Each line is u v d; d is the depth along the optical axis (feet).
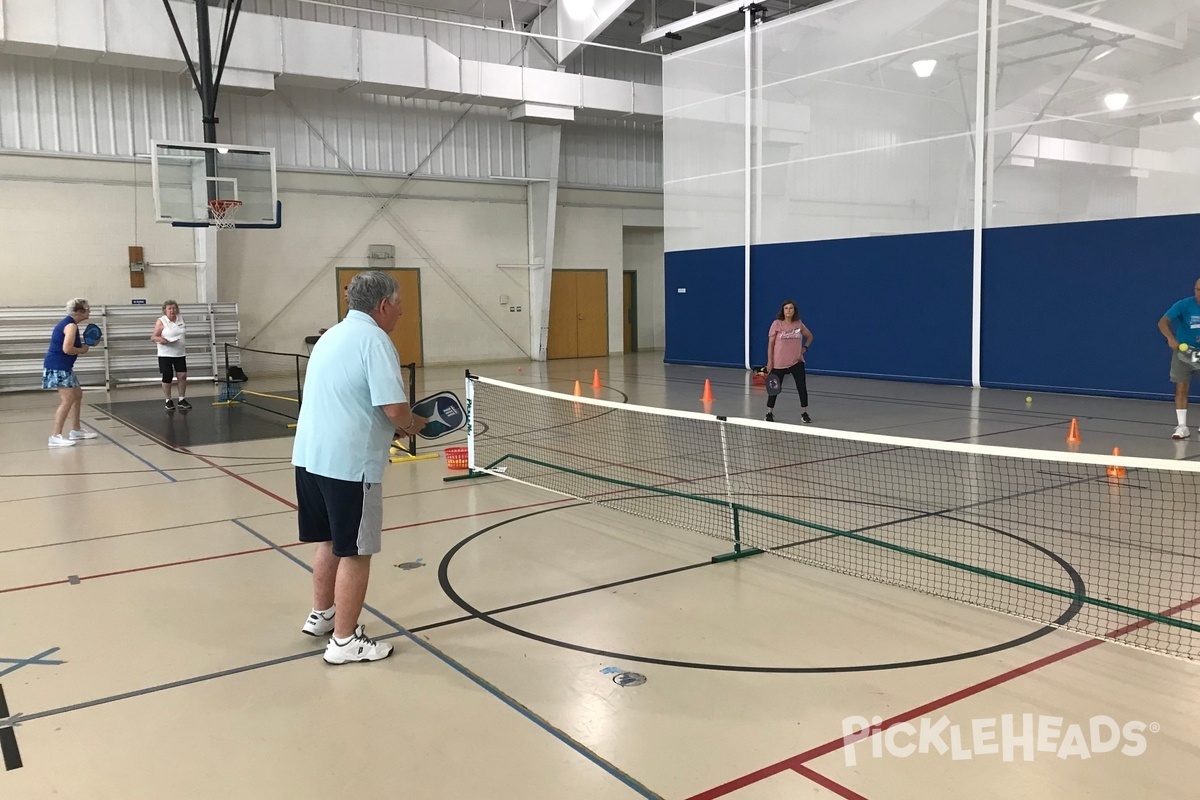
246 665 12.20
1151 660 11.79
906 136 46.47
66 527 19.95
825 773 9.08
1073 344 40.57
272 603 14.78
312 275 61.26
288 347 60.80
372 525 11.94
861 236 49.47
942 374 46.21
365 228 63.16
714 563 16.47
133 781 9.16
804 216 52.65
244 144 58.03
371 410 11.87
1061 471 24.03
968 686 11.09
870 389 44.68
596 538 18.34
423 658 12.32
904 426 31.99
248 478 25.44
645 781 8.98
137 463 28.04
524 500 21.98
